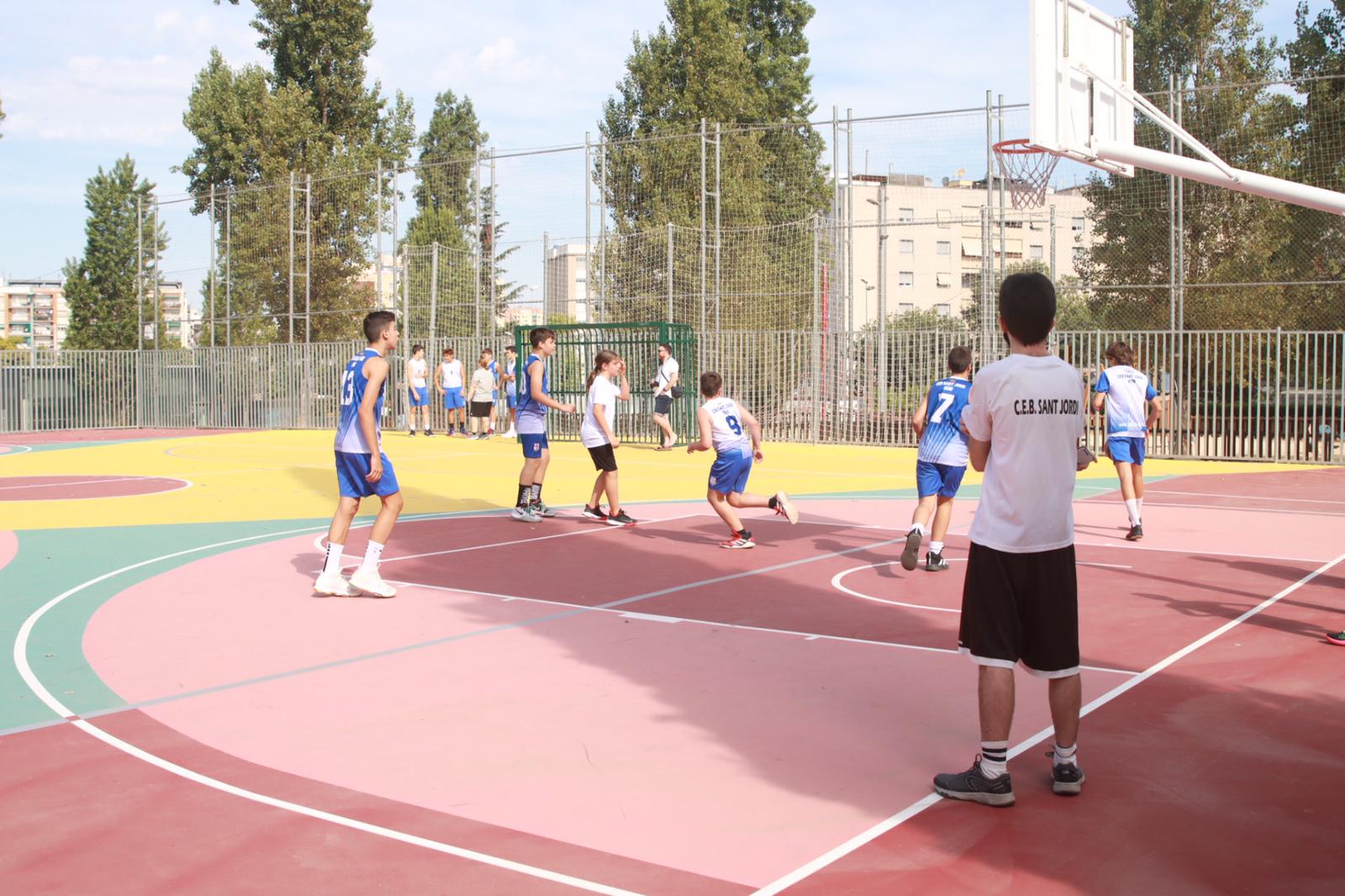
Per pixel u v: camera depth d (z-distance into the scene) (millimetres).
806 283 26703
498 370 29719
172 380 36531
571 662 6613
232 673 6441
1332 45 27453
